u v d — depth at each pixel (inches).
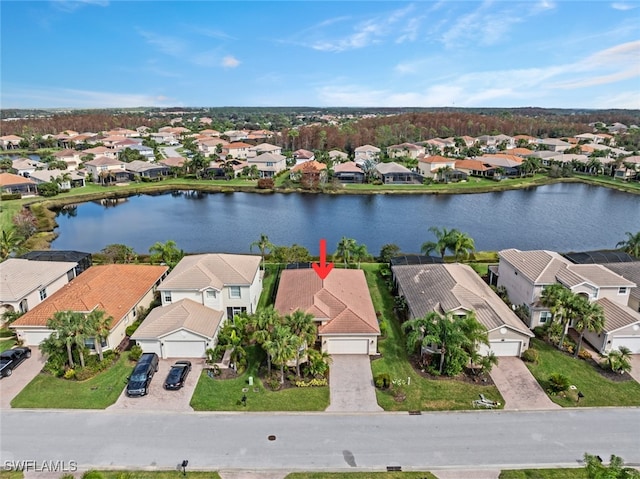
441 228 3346.5
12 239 2502.5
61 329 1337.4
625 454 1082.7
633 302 1790.1
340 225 3425.2
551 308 1513.3
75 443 1103.6
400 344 1584.6
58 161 5285.4
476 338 1366.9
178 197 4471.0
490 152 6943.9
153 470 1023.0
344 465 1042.1
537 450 1093.1
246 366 1438.2
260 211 3868.1
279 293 1781.5
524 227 3395.7
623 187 4820.4
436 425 1180.5
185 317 1512.1
